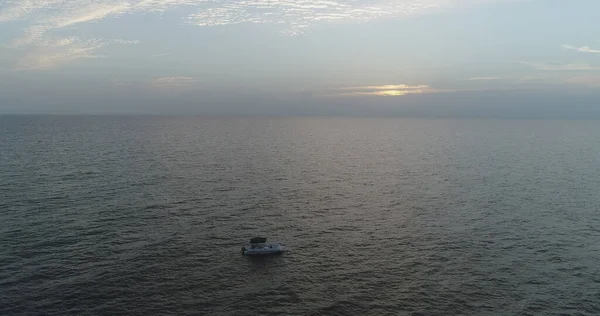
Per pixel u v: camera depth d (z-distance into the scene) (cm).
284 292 4478
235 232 6191
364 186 9375
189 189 8606
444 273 4953
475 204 7856
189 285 4562
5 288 4322
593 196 8469
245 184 9288
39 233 5834
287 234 6172
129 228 6178
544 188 9200
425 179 10256
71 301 4147
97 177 9512
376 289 4572
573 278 4831
